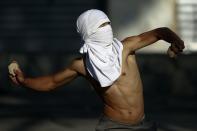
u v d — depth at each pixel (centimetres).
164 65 3266
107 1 3375
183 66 3262
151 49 3322
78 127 2267
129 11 3356
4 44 3534
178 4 3428
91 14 1053
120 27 3359
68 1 3491
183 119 2523
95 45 1053
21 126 2297
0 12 3531
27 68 3334
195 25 3444
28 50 3528
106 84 1052
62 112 2705
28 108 2822
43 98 3108
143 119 1082
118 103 1071
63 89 3278
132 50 1073
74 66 1075
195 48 3444
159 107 2892
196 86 3256
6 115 2606
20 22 3528
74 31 3503
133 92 1071
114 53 1059
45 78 1080
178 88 3259
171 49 1075
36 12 3519
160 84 3272
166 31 1065
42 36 3519
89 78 1075
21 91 3291
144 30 3366
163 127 2292
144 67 3269
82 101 3020
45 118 2516
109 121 1078
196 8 3441
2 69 3309
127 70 1070
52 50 3516
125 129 1071
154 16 3362
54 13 3506
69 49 3512
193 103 2997
